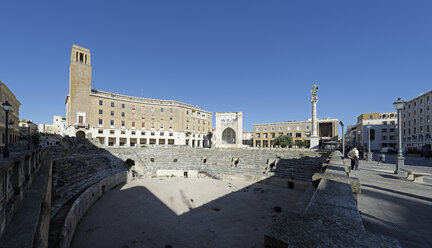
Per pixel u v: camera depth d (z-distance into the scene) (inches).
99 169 1189.7
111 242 559.2
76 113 2271.2
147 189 1107.9
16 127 2041.1
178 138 2930.6
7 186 262.7
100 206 840.3
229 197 952.9
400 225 259.1
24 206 304.0
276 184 1174.3
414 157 1797.5
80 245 544.7
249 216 731.4
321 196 150.3
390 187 474.0
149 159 1704.0
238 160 1592.0
